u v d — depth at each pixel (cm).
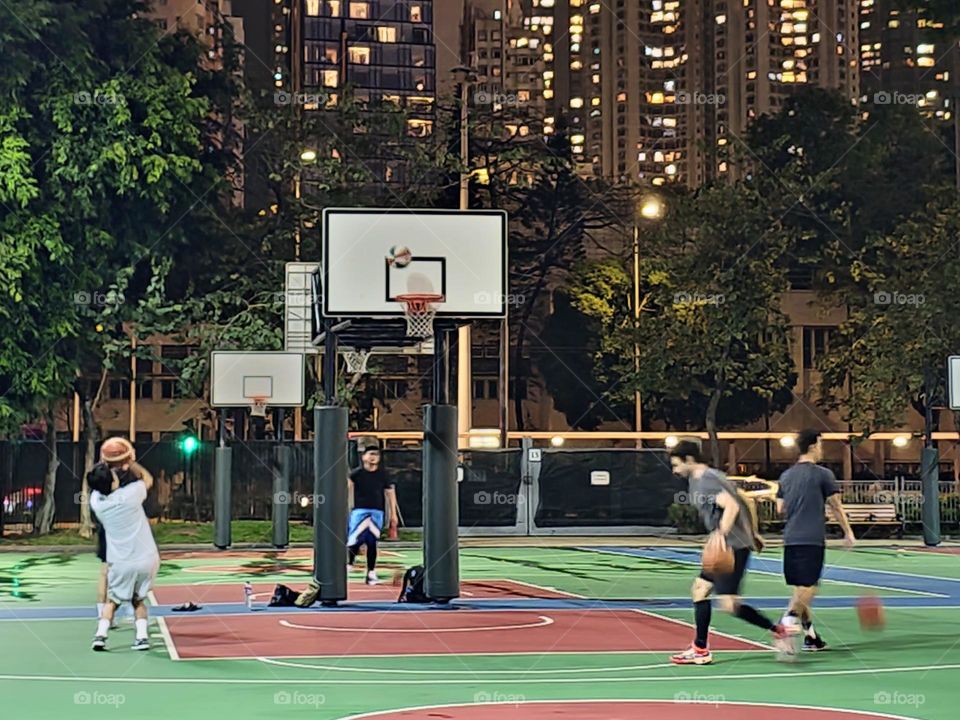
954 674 1295
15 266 3428
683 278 4388
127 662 1375
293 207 4128
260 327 3878
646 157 16800
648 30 17500
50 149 3553
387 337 2130
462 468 3925
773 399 6081
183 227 3778
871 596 2167
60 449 3962
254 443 4025
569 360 6297
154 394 6562
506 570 2725
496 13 17250
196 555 3203
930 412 3834
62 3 3556
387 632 1619
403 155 4250
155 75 3647
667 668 1329
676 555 3231
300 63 13638
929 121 5803
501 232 1920
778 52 17288
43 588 2317
